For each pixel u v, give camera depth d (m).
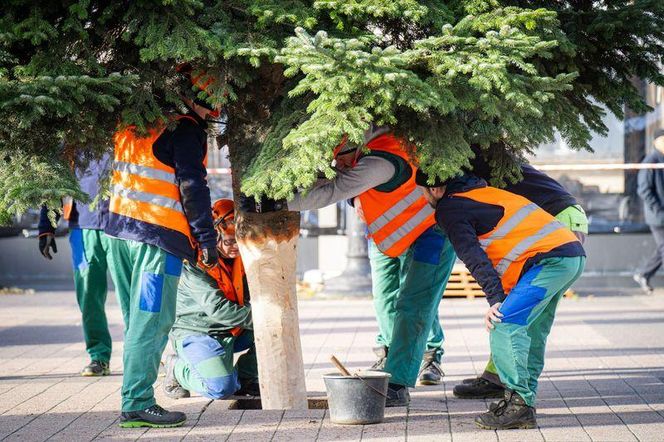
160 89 9.18
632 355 14.09
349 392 9.32
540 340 9.55
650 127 23.27
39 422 9.85
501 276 9.18
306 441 8.77
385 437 8.88
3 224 8.29
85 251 12.66
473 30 8.69
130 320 9.29
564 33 9.30
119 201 9.29
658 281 24.09
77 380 12.53
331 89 7.84
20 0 8.42
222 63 8.76
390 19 9.02
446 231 9.16
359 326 17.58
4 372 13.23
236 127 9.71
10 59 8.37
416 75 8.05
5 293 23.92
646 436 8.87
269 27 8.80
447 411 10.11
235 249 10.75
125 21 8.59
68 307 21.28
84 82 8.09
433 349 12.27
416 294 10.47
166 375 11.26
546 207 10.47
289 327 10.21
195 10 8.82
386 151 9.66
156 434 9.10
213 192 23.72
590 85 9.82
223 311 10.69
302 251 24.70
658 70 9.77
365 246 22.30
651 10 9.24
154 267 9.19
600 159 23.66
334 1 8.60
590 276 24.05
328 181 9.48
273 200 9.76
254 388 11.27
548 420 9.59
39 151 8.48
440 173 8.63
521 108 8.40
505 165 10.00
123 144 9.36
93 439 8.98
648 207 21.69
